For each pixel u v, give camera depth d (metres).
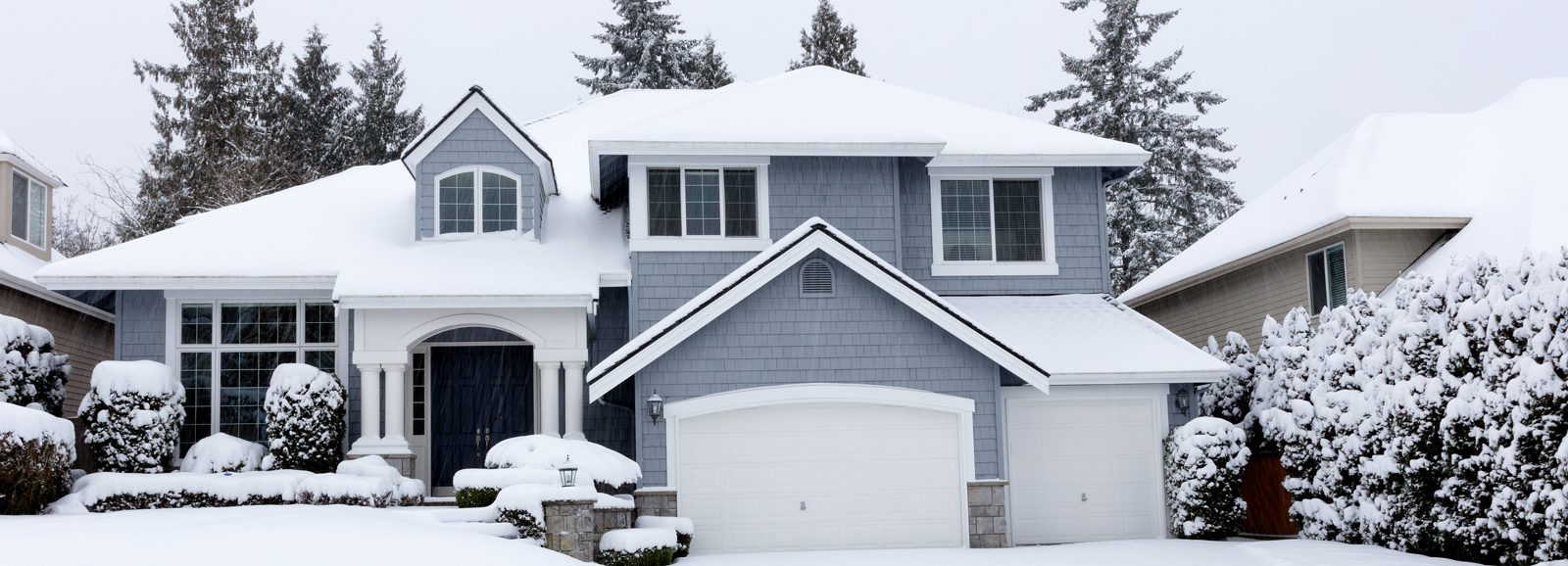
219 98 41.09
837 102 22.05
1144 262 38.69
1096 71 41.34
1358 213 21.05
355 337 17.28
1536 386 11.76
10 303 21.36
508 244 18.94
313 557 9.81
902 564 13.77
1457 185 22.08
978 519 16.31
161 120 41.06
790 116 18.88
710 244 18.27
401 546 10.46
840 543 16.20
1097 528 17.38
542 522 12.69
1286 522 17.20
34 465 14.26
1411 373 13.78
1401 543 13.91
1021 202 20.02
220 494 15.13
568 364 17.61
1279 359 17.28
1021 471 17.36
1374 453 14.38
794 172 18.64
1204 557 14.08
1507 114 23.80
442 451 19.86
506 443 14.71
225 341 18.38
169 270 17.59
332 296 16.98
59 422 15.03
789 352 16.38
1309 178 25.34
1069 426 17.59
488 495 13.59
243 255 18.19
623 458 15.03
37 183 25.28
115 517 13.43
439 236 18.95
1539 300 11.96
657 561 13.54
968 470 16.45
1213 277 25.72
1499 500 12.13
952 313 16.34
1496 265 13.02
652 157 18.33
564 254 18.81
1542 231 19.14
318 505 14.84
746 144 18.00
